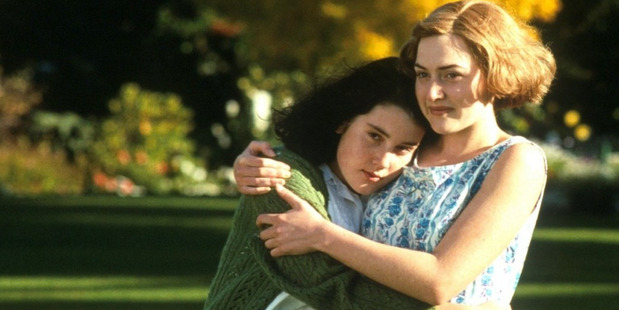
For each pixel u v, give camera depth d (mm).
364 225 5453
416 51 5301
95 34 39562
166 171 37469
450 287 4980
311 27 20969
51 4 38281
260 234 5309
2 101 37781
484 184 5121
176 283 15609
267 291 5371
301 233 5180
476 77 5055
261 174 5387
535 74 5117
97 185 35812
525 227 5168
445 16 5082
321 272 5152
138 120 37125
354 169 5473
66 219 24547
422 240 5184
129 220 24594
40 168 35375
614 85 32000
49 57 39906
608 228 25812
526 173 5086
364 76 5535
